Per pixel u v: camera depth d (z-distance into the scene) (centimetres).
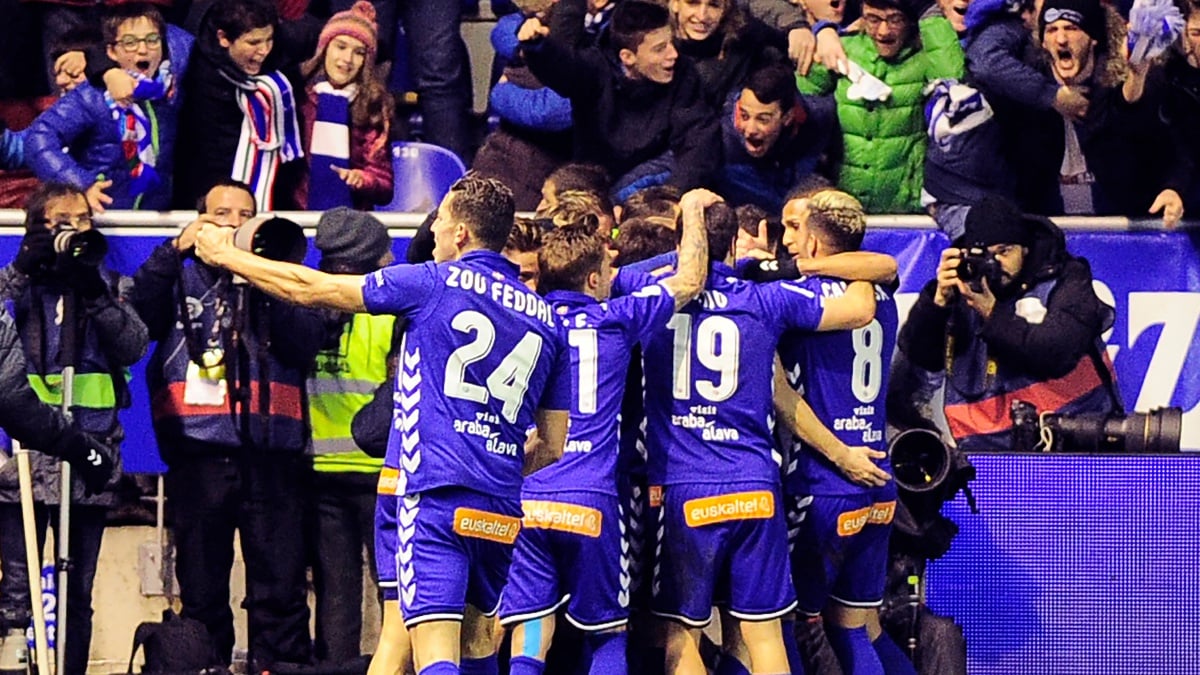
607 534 2277
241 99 2958
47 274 2494
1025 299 2761
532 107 3014
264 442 2639
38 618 2475
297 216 2880
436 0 3188
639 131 2948
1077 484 2661
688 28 2988
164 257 2636
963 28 3061
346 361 2711
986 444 2828
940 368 2800
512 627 2330
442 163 3127
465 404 2061
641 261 2558
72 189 2609
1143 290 2945
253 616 2686
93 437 2494
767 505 2334
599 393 2281
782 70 2917
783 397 2397
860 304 2400
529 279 2459
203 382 2647
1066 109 2959
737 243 2572
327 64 3034
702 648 2664
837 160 3034
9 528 2612
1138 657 2664
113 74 2902
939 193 3022
